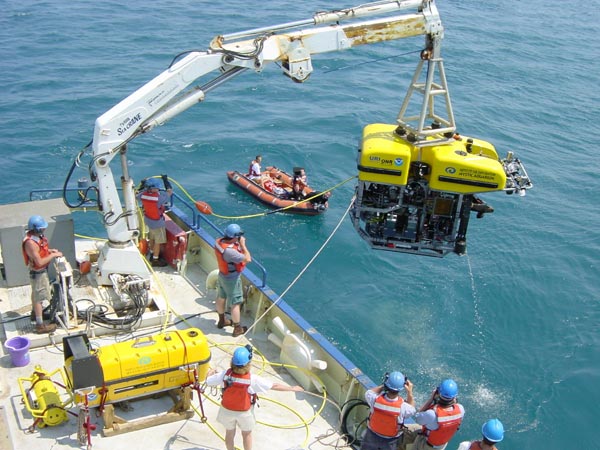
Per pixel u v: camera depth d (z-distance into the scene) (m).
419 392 13.45
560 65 38.34
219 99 30.44
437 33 10.13
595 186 23.86
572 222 21.20
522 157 25.89
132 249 10.41
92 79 31.39
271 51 10.02
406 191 10.20
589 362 14.80
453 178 9.70
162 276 11.78
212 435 8.43
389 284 17.50
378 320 15.91
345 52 38.12
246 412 7.57
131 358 8.12
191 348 8.41
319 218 21.11
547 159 25.92
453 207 10.12
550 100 32.56
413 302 16.69
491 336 15.59
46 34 38.53
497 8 51.62
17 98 28.81
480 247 19.45
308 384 9.31
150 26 40.94
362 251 19.16
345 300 16.70
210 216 20.73
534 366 14.64
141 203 12.20
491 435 6.94
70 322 9.95
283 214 21.11
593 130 29.25
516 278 17.94
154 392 8.54
